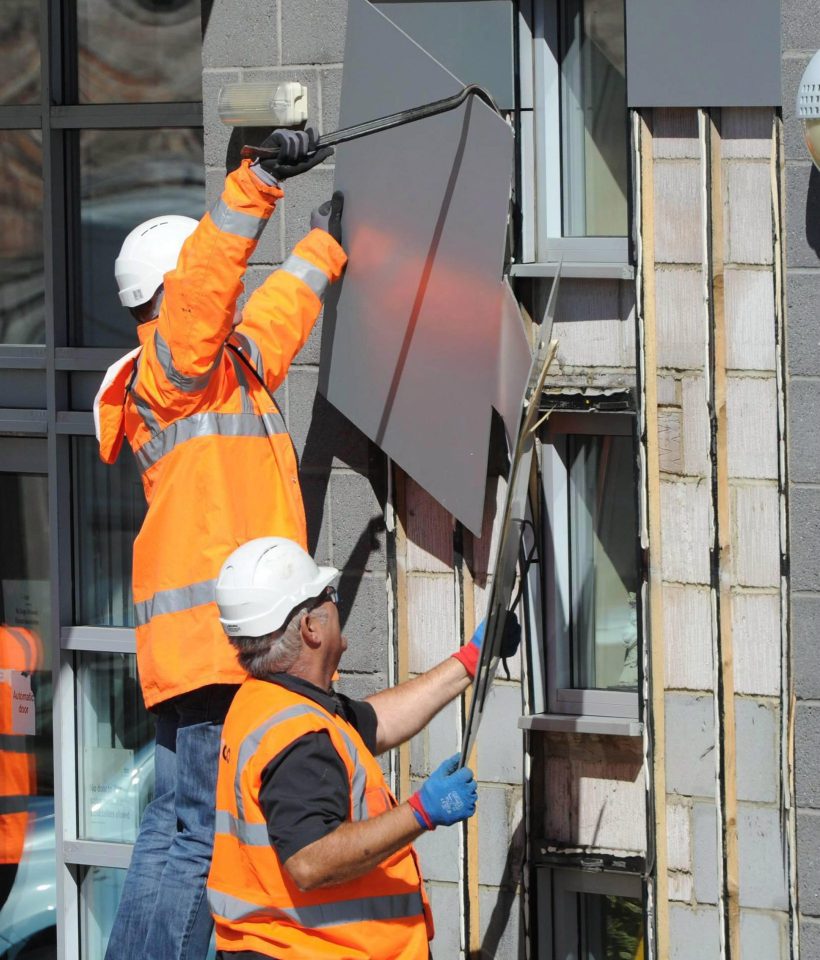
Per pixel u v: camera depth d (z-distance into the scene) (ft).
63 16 70.90
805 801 54.34
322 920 43.70
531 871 59.26
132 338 71.67
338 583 60.39
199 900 50.19
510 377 53.93
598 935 60.34
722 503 55.31
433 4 57.21
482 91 53.36
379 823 41.93
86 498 72.23
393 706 50.29
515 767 59.21
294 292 54.90
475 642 51.39
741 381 54.90
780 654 55.01
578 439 59.47
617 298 56.65
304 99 58.44
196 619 49.67
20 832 75.31
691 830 56.54
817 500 53.52
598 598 59.77
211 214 48.57
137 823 72.18
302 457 60.23
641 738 57.21
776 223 54.08
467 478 56.34
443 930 60.59
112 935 52.03
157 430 50.70
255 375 52.13
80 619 72.54
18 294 73.36
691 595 56.03
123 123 70.23
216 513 49.85
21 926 75.51
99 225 71.72
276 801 42.24
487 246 53.62
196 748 50.60
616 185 58.39
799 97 49.49
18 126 71.77
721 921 56.13
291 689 44.50
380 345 57.21
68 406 72.02
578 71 58.39
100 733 72.54
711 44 53.42
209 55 60.03
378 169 55.93
